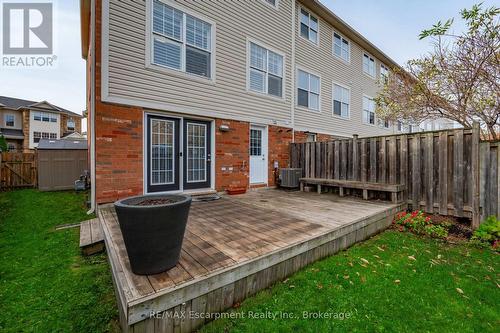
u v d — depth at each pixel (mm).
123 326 1713
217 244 2689
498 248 3484
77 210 5285
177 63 5535
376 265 2969
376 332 1868
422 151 4992
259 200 5555
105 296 2289
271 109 7680
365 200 5543
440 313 2107
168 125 5504
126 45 4809
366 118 12648
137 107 4953
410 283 2574
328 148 6938
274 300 2225
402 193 5254
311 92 9477
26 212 5141
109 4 4613
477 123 4191
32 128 21109
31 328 1877
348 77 11367
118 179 4746
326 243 3166
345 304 2193
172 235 1990
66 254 3191
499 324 1985
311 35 9484
